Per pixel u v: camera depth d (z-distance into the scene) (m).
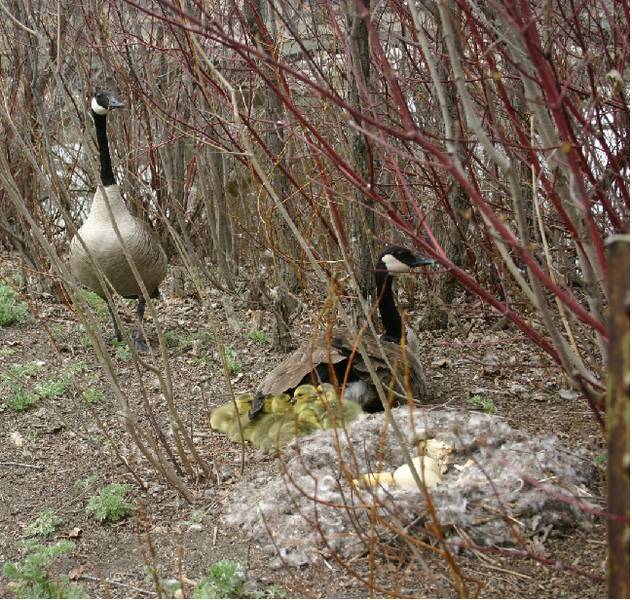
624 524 2.14
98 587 3.88
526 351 6.81
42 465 5.11
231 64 7.32
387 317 5.93
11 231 7.57
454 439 4.56
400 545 3.88
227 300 8.17
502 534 3.88
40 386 6.12
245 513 4.32
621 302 2.04
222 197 8.80
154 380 6.39
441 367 6.59
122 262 6.66
